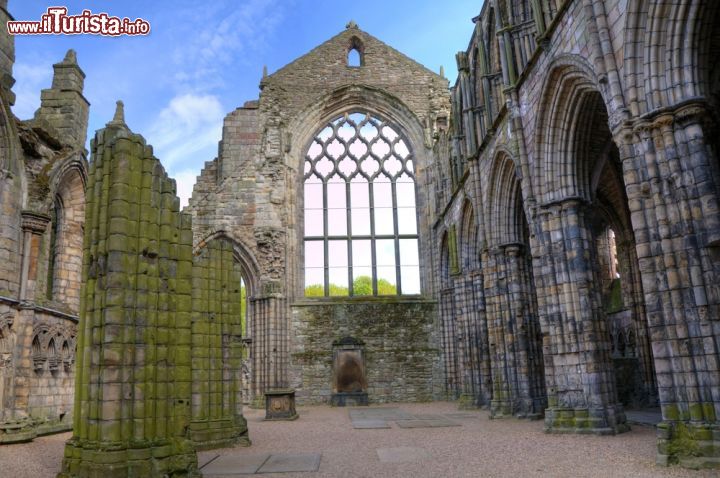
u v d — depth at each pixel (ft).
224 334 59.98
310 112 139.95
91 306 38.93
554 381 61.16
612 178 93.81
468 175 97.04
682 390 38.29
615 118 44.68
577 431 55.47
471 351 101.45
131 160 39.91
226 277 61.77
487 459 43.19
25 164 79.87
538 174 64.28
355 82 142.00
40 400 76.33
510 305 80.18
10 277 73.20
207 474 40.52
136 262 38.86
